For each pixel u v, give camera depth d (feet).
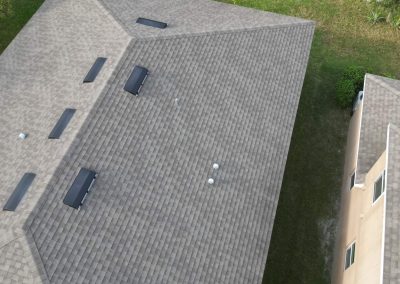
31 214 48.16
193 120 62.69
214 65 67.87
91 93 58.90
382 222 51.11
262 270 58.13
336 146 86.28
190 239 55.62
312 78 95.04
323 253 75.05
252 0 108.78
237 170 62.64
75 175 52.21
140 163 56.65
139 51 62.80
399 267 44.11
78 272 47.91
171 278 52.49
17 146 59.26
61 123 57.57
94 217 51.44
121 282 49.62
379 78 75.77
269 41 74.54
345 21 104.88
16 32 99.25
